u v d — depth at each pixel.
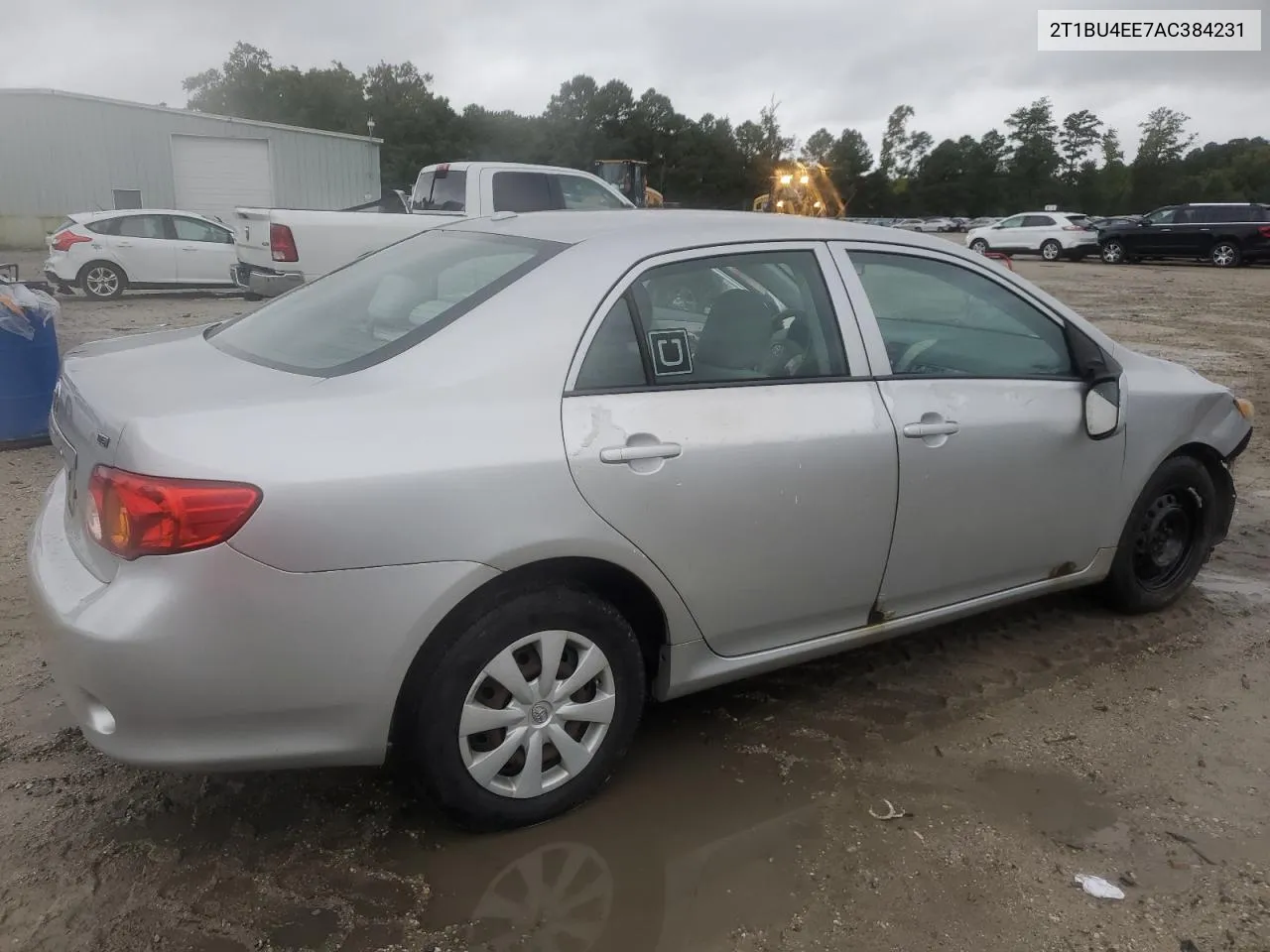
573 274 2.79
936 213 109.06
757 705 3.51
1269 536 5.40
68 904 2.42
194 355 2.94
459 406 2.50
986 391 3.44
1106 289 20.44
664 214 3.36
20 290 6.61
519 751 2.69
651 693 3.02
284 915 2.41
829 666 3.82
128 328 12.05
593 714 2.77
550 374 2.63
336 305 3.13
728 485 2.82
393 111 89.25
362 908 2.44
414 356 2.58
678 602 2.83
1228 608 4.44
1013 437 3.46
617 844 2.72
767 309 3.07
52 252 15.86
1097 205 105.88
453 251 3.21
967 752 3.22
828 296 3.20
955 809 2.91
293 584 2.27
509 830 2.74
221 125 28.67
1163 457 4.04
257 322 3.23
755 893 2.54
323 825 2.76
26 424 6.52
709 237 3.05
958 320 3.52
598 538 2.61
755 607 3.00
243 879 2.54
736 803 2.92
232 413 2.34
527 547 2.49
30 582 2.55
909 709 3.50
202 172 28.77
